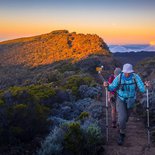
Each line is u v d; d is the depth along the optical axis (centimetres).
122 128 920
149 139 920
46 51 10531
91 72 4116
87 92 1847
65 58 8388
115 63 5500
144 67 4159
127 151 868
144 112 1215
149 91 1544
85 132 868
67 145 811
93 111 1277
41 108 1077
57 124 1073
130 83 915
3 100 1020
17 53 11462
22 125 958
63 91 1598
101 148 860
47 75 3200
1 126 912
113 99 1055
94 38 9300
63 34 11688
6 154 827
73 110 1413
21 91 1055
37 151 808
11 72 8469
